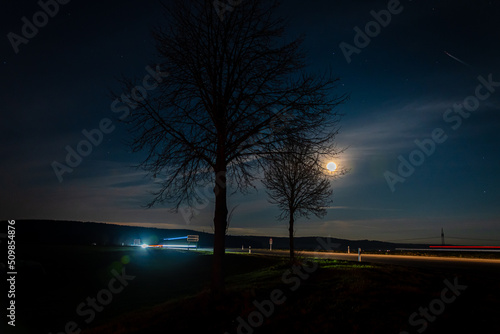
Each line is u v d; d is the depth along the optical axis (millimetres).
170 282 22953
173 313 11133
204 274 25328
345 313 10258
